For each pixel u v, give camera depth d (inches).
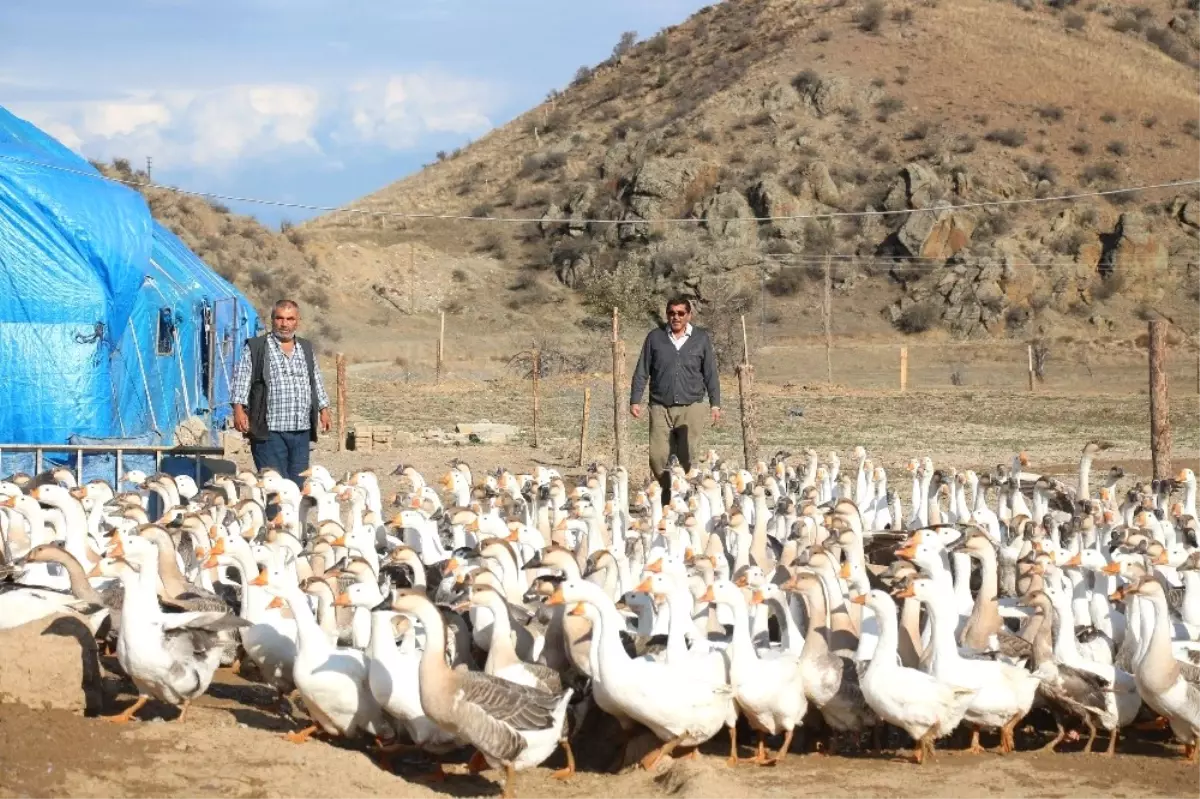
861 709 442.3
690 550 595.2
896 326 3326.8
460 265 3868.1
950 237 3528.5
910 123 4207.7
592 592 421.1
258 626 461.7
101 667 476.1
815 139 4156.0
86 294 1010.1
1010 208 3700.8
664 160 3949.3
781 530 718.5
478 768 424.8
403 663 413.7
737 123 4340.6
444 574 534.3
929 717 425.7
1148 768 428.1
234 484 712.4
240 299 1311.5
